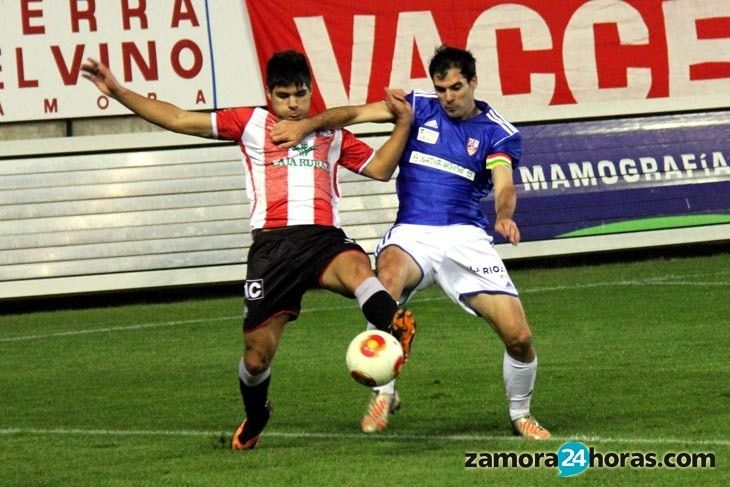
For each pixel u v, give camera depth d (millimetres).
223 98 55344
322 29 55469
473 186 24766
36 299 54594
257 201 22969
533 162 55500
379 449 22984
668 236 55375
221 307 50531
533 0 56750
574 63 57000
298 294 22703
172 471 21750
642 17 57344
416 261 24328
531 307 44531
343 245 22734
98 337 43500
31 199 53281
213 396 30391
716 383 29078
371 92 55750
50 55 54688
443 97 24281
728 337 35938
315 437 24547
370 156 23766
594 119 56438
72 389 32500
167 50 55031
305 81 22734
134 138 54000
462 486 20016
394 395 25172
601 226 55219
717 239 55562
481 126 24672
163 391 31484
